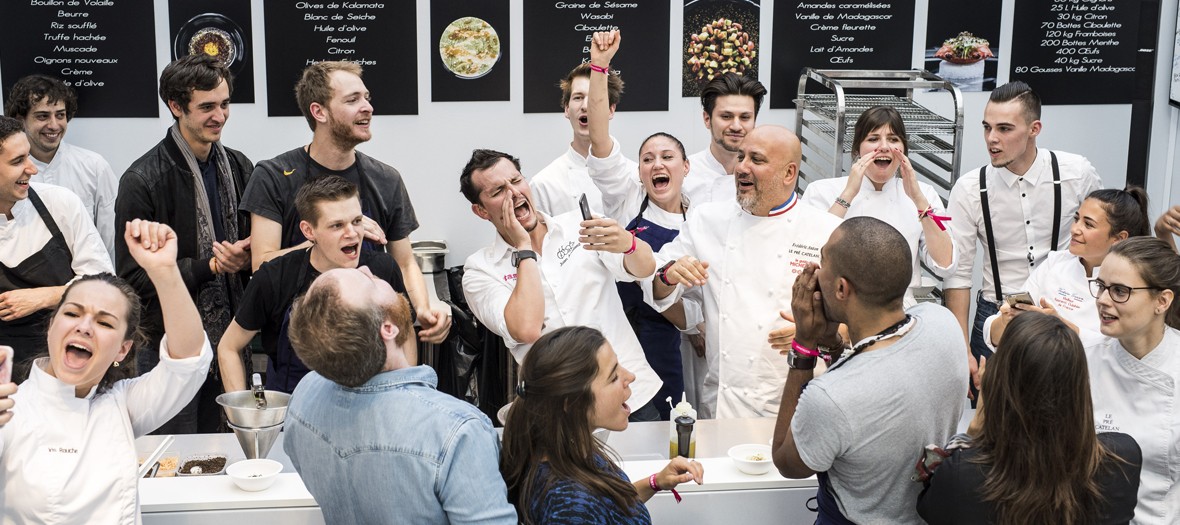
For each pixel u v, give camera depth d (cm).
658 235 370
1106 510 200
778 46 467
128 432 219
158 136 443
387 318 192
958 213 409
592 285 328
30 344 327
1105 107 488
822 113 450
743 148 311
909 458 205
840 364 208
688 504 256
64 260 331
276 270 305
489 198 320
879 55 472
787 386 228
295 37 441
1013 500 194
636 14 455
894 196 381
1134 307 234
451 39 449
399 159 458
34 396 210
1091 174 400
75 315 208
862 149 376
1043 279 324
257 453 260
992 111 386
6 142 307
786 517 260
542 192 411
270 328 312
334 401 196
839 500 213
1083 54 481
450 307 402
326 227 297
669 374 360
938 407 205
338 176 322
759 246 316
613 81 419
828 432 201
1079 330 260
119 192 360
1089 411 193
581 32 454
